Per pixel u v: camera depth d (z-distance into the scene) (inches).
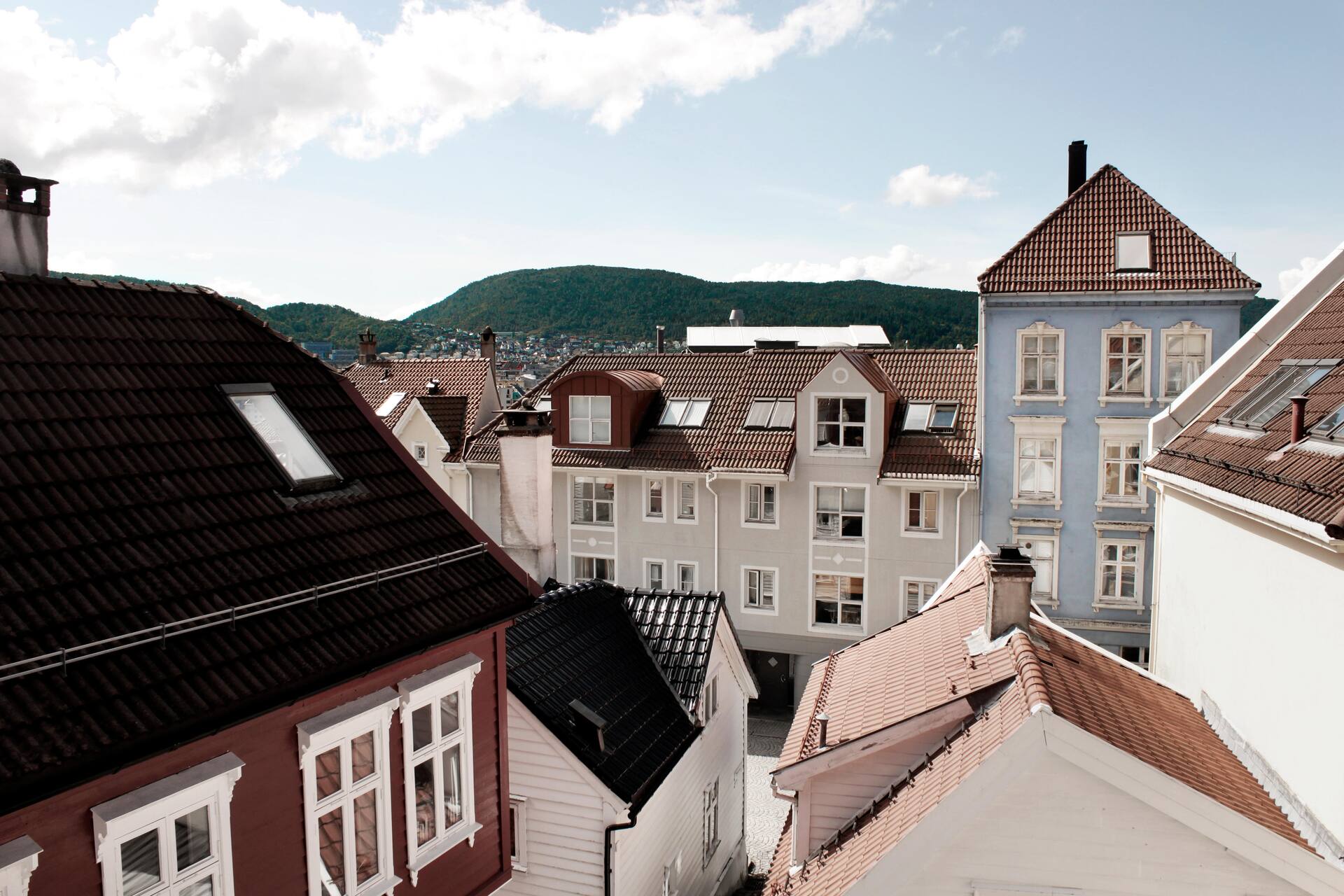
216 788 285.3
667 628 691.4
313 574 343.3
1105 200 1021.2
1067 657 448.8
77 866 251.4
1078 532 1005.8
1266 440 479.2
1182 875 327.3
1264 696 434.9
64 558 282.4
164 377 370.9
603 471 1169.4
